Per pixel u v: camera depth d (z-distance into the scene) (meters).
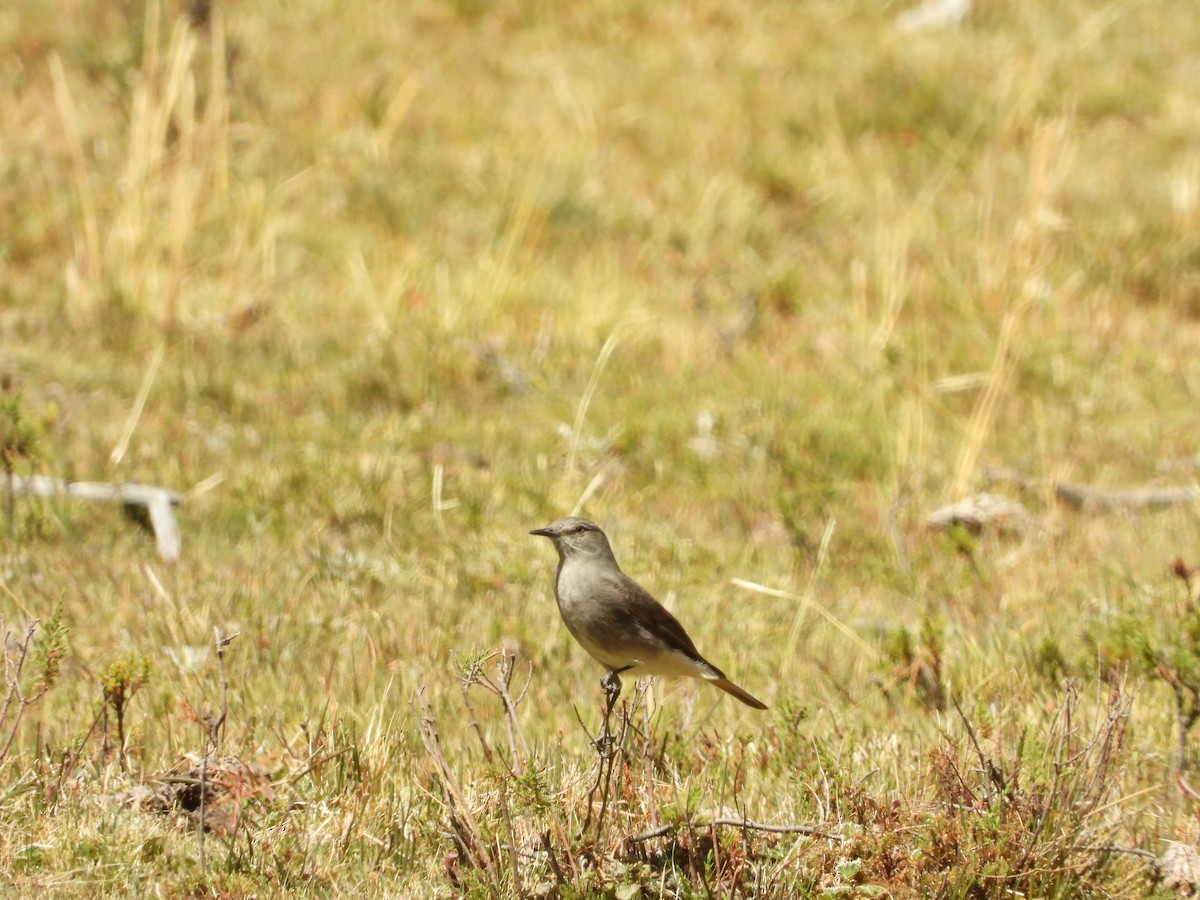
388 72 22.83
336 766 7.36
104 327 15.53
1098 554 12.10
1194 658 8.13
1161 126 23.02
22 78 21.06
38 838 6.41
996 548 12.30
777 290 17.66
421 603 10.33
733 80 23.69
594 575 7.64
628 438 13.91
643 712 8.23
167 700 8.16
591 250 18.83
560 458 13.68
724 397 14.99
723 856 6.43
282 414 14.10
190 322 15.94
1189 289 18.56
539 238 18.98
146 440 13.09
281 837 6.62
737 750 7.95
